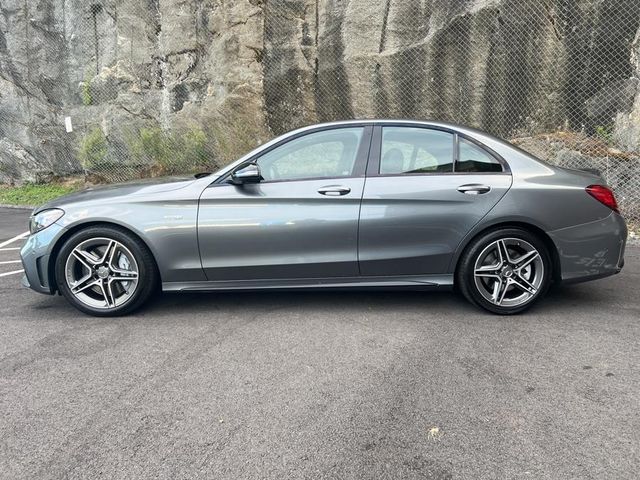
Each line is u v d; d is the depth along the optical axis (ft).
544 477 7.36
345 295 15.57
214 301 15.19
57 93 42.42
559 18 26.94
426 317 13.66
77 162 42.98
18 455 8.05
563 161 26.14
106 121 40.42
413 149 13.75
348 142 13.87
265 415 9.05
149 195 13.53
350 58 31.68
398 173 13.53
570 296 15.24
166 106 38.17
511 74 28.35
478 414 8.99
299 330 12.89
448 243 13.42
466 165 13.64
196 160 37.45
